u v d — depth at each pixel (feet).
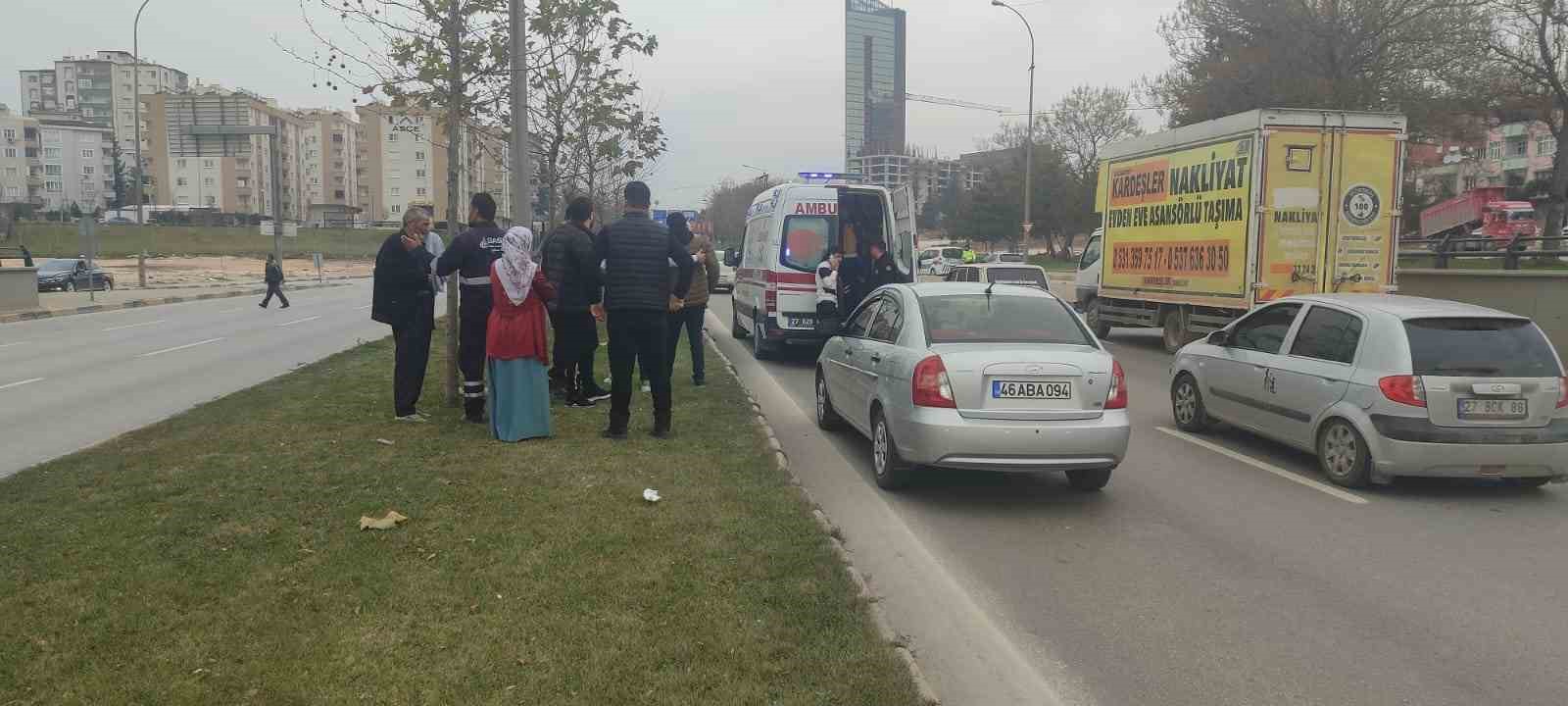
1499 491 24.12
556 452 23.99
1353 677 13.67
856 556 18.81
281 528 17.46
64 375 43.09
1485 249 55.36
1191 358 31.58
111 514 18.20
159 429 27.04
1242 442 29.91
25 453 26.43
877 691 12.00
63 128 438.81
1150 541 19.86
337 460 22.75
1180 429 32.04
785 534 17.75
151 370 44.83
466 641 12.98
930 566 18.29
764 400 37.06
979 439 21.40
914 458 22.13
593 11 46.50
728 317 82.89
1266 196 45.19
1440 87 93.86
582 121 54.85
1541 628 15.43
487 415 28.32
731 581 15.39
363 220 409.90
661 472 22.22
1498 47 89.97
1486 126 104.47
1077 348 22.66
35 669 11.96
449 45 30.83
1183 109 112.57
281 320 77.20
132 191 407.03
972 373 21.62
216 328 68.59
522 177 32.17
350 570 15.43
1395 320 24.02
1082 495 23.54
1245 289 45.88
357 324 73.05
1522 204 125.39
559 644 12.97
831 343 30.12
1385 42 91.04
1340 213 45.73
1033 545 19.57
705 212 276.62
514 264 24.90
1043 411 21.67
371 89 32.94
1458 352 23.35
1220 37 106.22
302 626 13.34
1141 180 55.98
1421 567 18.35
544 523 18.08
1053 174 229.86
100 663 12.17
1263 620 15.71
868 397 25.22
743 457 23.88
